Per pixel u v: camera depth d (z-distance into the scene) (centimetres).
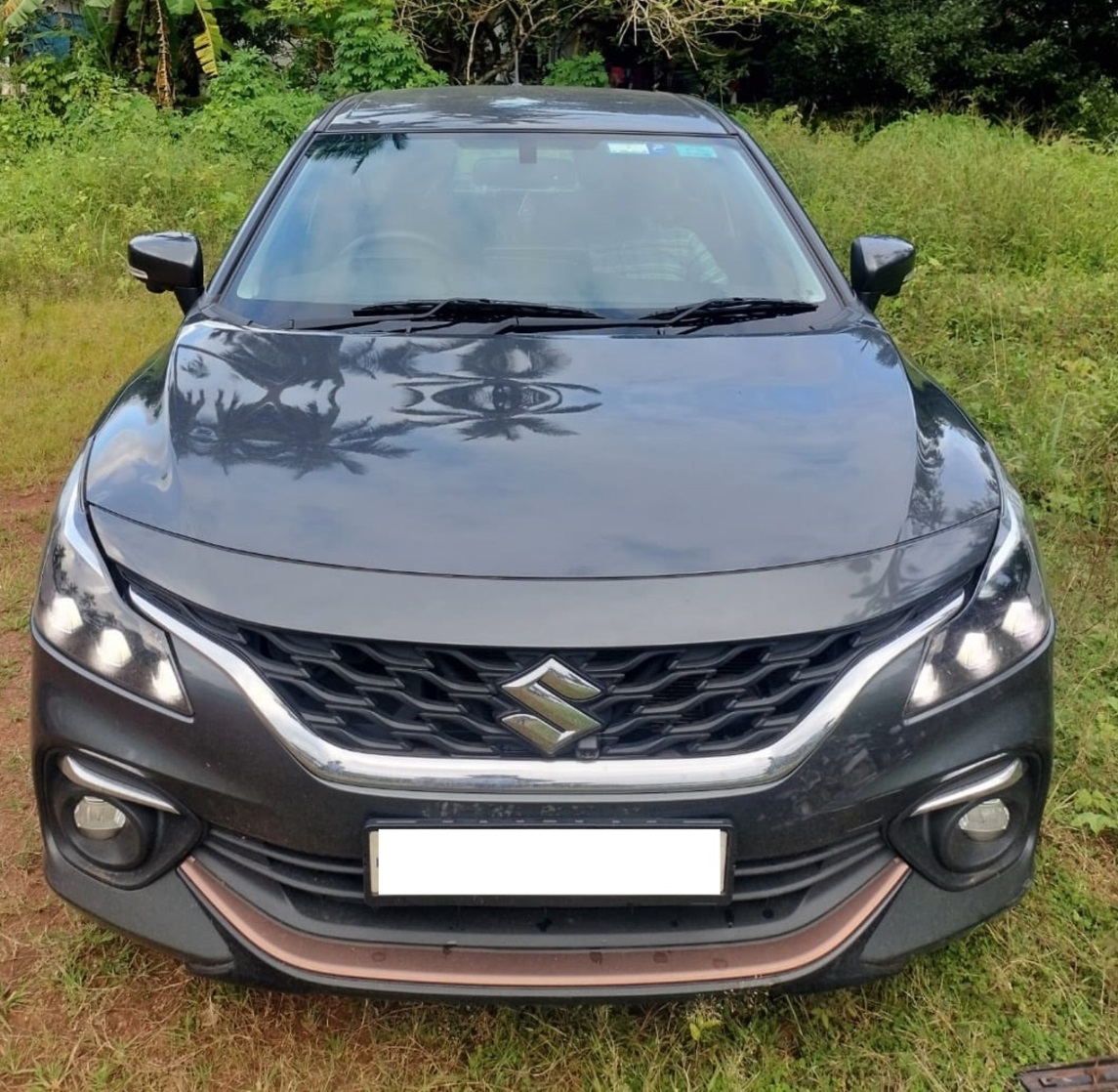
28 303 667
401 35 1216
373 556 175
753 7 1348
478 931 173
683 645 167
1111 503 382
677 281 278
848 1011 204
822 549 179
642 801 167
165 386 229
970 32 1591
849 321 266
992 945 217
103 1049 196
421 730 169
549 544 176
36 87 1271
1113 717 282
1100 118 1570
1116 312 557
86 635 180
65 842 187
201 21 1429
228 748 171
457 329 255
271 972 174
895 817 177
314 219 293
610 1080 189
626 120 326
